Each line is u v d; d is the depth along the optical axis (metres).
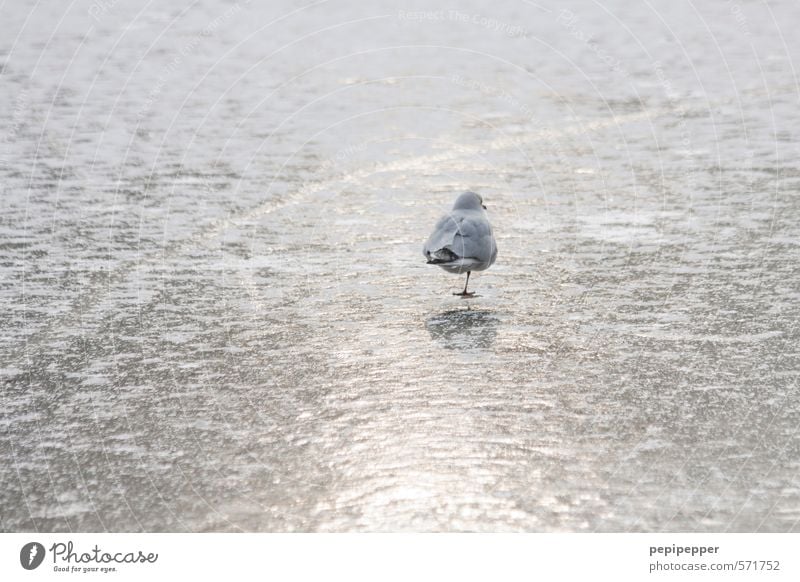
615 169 19.64
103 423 9.41
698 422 9.26
